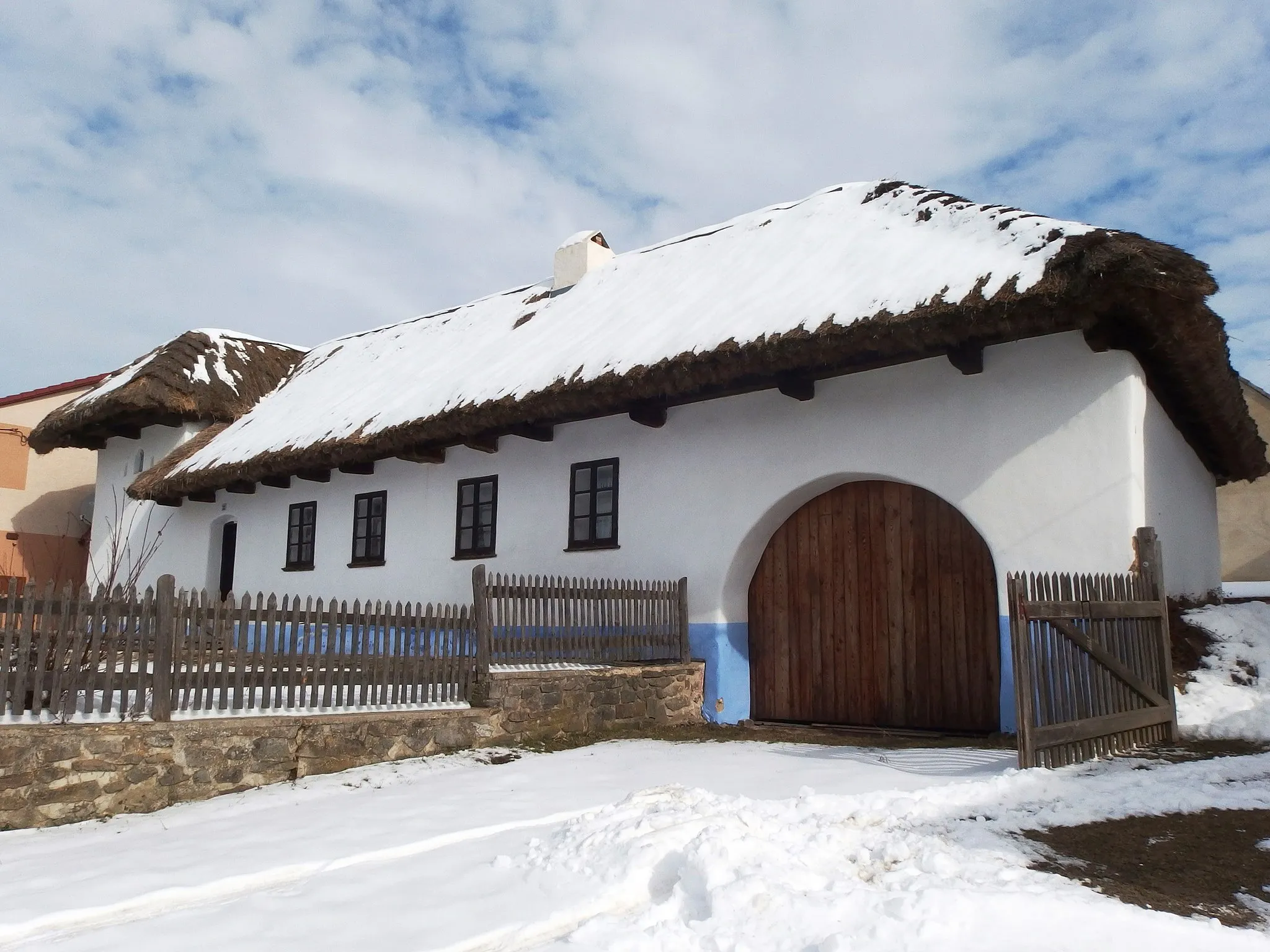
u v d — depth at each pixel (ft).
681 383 32.14
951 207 32.42
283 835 18.03
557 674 29.78
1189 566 35.06
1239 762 20.92
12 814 19.49
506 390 38.17
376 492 48.16
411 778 23.76
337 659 25.63
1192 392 31.60
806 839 15.60
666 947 11.84
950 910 12.13
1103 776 19.85
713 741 29.50
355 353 59.36
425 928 12.74
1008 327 25.91
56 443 61.93
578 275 49.57
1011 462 28.58
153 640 22.50
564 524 39.86
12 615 20.72
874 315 28.02
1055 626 21.45
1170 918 12.15
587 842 15.62
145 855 16.84
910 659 31.86
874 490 33.40
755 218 42.37
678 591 35.09
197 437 57.72
